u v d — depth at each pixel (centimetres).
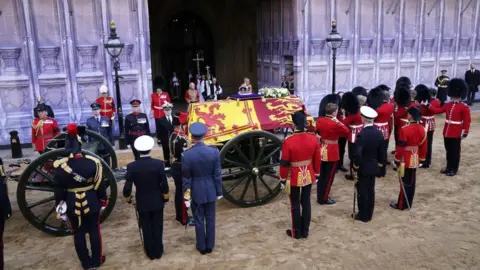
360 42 1656
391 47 1712
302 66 1577
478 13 1866
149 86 1414
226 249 606
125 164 1036
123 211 757
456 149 903
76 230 545
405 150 710
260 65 1955
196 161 571
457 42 1841
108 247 621
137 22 1373
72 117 1340
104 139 792
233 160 767
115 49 1152
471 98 1825
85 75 1340
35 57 1284
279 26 1714
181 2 2217
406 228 660
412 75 1778
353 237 633
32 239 658
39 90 1299
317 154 617
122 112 1314
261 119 762
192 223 682
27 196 837
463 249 588
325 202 766
